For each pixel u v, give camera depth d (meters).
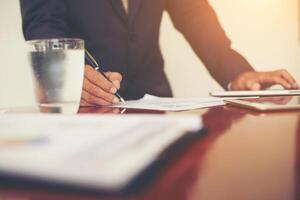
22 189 0.15
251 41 1.67
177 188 0.17
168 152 0.20
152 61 1.31
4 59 1.57
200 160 0.23
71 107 0.45
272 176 0.19
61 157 0.15
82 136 0.20
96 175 0.13
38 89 0.45
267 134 0.33
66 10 1.16
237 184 0.18
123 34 1.21
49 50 0.43
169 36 1.59
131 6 1.20
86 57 0.69
